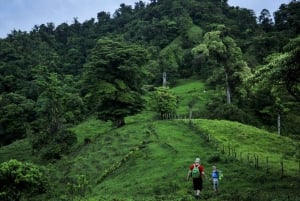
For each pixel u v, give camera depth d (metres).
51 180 49.16
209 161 44.00
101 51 78.19
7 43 194.00
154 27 184.38
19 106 114.00
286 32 144.12
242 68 86.19
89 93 78.69
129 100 76.12
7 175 33.09
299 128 87.25
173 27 177.75
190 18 180.75
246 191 28.94
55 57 186.38
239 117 81.06
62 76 159.50
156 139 58.50
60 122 87.06
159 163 46.25
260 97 87.12
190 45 162.75
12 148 90.81
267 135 60.41
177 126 66.38
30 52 195.62
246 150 50.69
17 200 33.56
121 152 56.22
